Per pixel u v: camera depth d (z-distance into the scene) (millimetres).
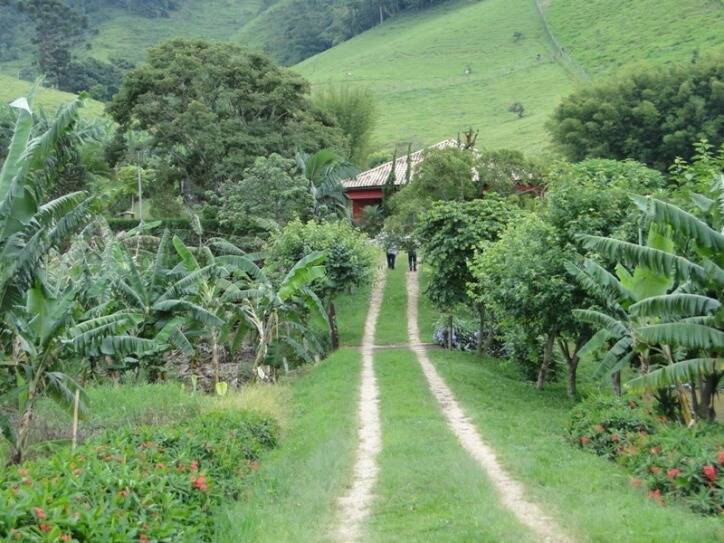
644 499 10680
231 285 23531
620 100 52969
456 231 28000
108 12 167875
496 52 121875
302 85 50312
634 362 19703
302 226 29453
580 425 15078
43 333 13938
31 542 6809
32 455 14297
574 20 121875
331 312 30438
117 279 20797
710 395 16406
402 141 91750
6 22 136000
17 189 12039
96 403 18219
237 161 44750
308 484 11750
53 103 86062
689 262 12977
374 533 9508
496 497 10844
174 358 28969
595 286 17500
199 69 47812
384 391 21094
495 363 27609
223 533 9289
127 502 8375
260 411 16641
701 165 18812
